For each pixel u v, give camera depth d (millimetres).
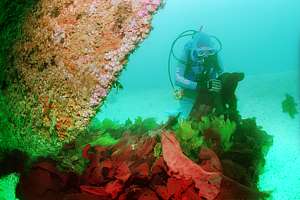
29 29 2186
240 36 45969
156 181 2375
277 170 3398
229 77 3945
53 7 2174
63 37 2105
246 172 2723
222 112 3826
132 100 8797
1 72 2230
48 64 2117
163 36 58938
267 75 9906
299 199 2852
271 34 44500
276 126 4754
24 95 2172
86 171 2510
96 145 2928
